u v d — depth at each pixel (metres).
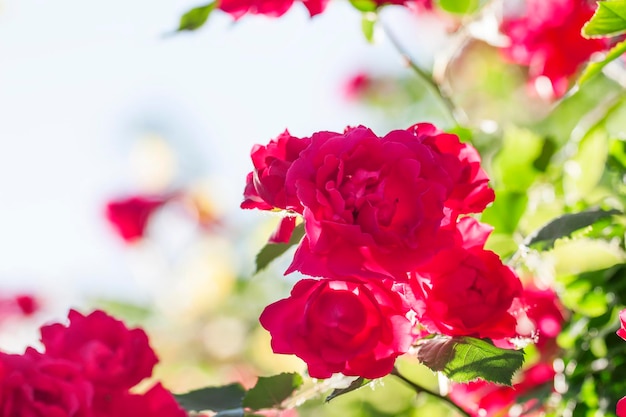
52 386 0.95
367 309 0.92
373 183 0.91
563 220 1.04
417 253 0.91
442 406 1.27
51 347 1.00
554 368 1.12
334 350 0.92
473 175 0.96
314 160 0.92
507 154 1.18
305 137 0.95
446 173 0.92
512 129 1.18
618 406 0.94
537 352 1.15
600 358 1.09
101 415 0.97
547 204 1.17
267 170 0.94
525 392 1.14
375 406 1.35
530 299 1.14
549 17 1.18
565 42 1.18
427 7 1.22
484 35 1.21
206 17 1.09
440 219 0.91
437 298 0.95
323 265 0.90
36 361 0.97
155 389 0.98
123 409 0.97
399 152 0.91
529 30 1.19
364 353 0.92
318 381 1.03
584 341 1.10
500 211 1.13
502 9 1.22
